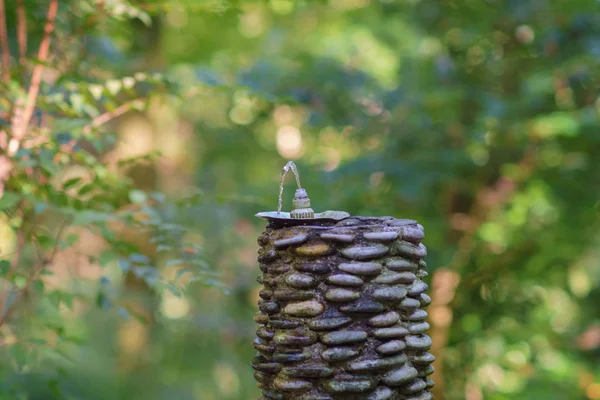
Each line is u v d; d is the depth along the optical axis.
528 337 5.07
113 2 2.80
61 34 3.04
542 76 4.88
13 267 2.66
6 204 2.27
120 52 4.12
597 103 4.93
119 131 5.72
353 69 5.47
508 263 4.78
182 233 2.68
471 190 5.11
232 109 5.54
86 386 4.99
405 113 5.05
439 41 5.55
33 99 2.61
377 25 6.93
